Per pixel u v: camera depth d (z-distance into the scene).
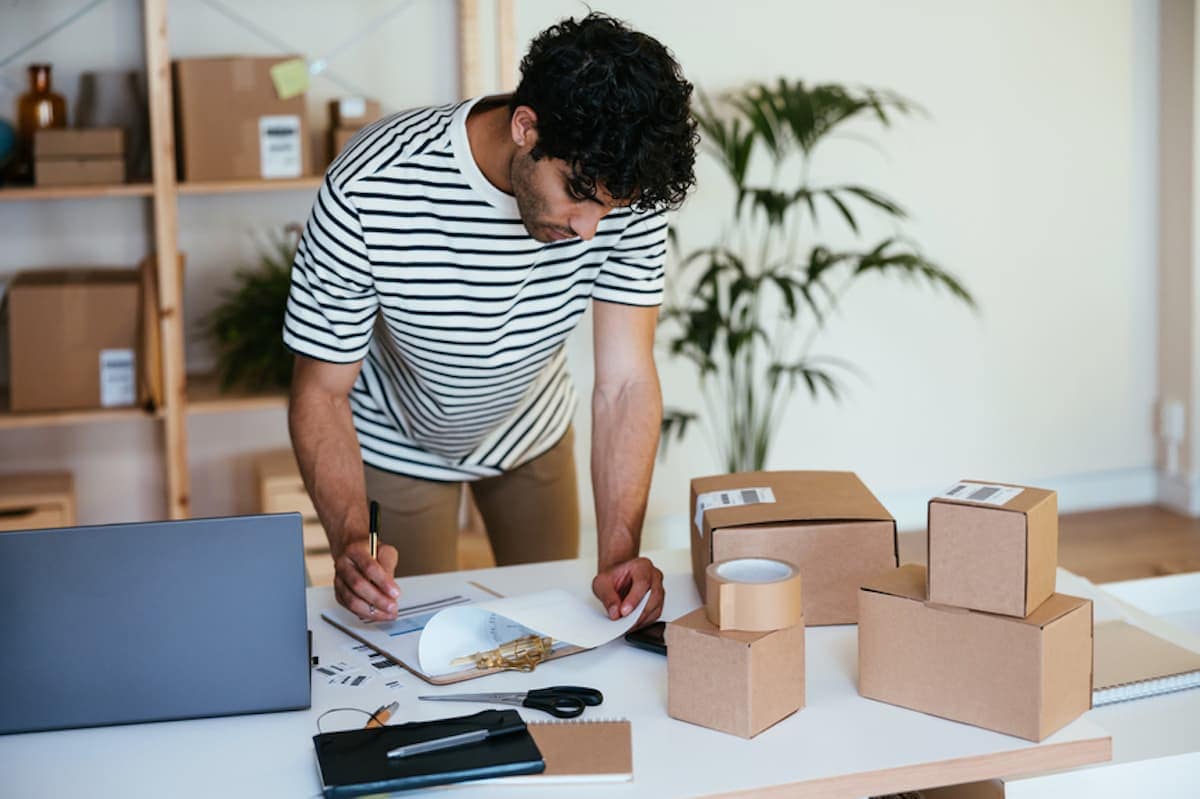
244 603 1.40
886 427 4.49
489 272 1.75
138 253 3.81
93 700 1.38
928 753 1.28
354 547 1.63
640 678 1.48
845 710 1.38
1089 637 1.37
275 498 3.59
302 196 3.89
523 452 2.24
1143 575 3.96
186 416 3.92
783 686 1.35
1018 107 4.43
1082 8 4.43
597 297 1.89
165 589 1.38
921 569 1.46
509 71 3.71
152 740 1.35
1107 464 4.75
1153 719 1.54
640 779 1.23
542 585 1.82
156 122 3.34
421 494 2.19
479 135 1.66
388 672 1.51
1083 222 4.57
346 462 1.80
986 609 1.32
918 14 4.28
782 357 4.34
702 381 3.87
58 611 1.37
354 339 1.79
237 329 3.59
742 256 4.25
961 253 4.46
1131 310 4.67
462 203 1.69
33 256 3.74
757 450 3.90
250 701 1.40
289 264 3.71
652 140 1.36
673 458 4.28
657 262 1.86
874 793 1.26
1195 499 4.60
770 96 3.60
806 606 1.63
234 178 3.46
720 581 1.34
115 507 3.92
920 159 4.37
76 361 3.43
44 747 1.34
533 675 1.49
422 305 1.77
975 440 4.59
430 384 1.95
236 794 1.23
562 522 2.37
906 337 4.46
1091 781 1.41
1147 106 4.56
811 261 3.65
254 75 3.45
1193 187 4.46
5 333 3.74
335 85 3.88
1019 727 1.31
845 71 4.25
